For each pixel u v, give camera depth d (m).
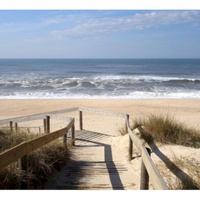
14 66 92.88
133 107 18.48
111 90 27.28
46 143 4.84
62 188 4.39
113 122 13.73
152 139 6.55
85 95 24.45
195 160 5.16
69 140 8.70
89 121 14.07
